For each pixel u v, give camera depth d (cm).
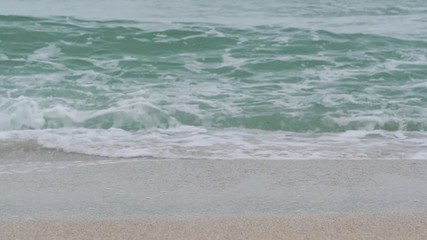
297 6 1745
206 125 772
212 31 1309
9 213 469
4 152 649
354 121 784
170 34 1278
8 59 1084
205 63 1091
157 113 788
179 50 1197
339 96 892
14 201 499
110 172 580
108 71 1021
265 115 798
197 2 1788
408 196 518
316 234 413
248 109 822
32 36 1243
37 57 1108
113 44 1220
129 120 769
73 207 486
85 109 802
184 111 802
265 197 514
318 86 951
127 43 1225
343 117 796
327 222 439
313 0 1850
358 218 450
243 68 1054
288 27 1383
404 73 1034
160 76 994
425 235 412
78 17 1454
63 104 819
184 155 647
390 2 1833
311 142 710
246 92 907
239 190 532
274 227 428
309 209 483
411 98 895
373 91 928
